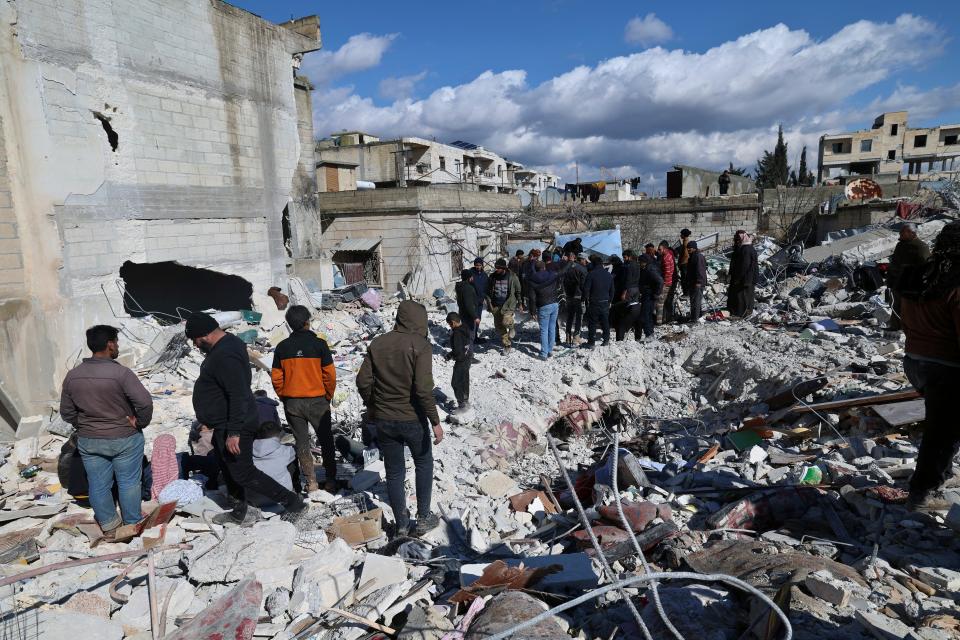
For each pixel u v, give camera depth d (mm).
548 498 5422
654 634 2873
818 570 3117
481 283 11289
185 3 10828
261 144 12984
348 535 4391
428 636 2918
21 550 4117
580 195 36594
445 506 5102
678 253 12461
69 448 4797
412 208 18438
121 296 9367
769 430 6000
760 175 58312
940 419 3342
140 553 3125
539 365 9953
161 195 10367
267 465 4855
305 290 14211
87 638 3070
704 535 3982
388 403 4285
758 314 11156
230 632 2807
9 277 7656
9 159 7672
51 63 8188
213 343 4273
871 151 57438
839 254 14727
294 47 14008
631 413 8781
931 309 3195
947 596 2955
